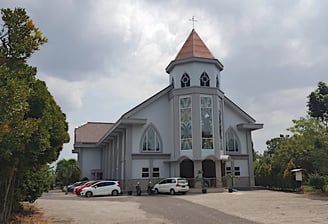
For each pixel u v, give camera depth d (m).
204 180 33.56
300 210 16.50
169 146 36.25
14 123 7.93
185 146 34.50
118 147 39.22
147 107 36.44
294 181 31.12
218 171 34.28
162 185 30.95
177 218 14.41
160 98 37.06
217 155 34.19
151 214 15.99
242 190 34.03
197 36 38.69
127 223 13.38
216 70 37.28
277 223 12.57
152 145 35.91
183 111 35.12
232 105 38.78
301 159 33.59
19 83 8.14
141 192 33.66
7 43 8.71
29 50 8.86
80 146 51.62
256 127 38.28
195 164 34.06
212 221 13.35
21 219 14.68
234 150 38.31
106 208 19.22
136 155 35.19
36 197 17.27
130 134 35.34
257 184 38.78
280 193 28.83
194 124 34.22
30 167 13.20
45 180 17.84
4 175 10.45
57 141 14.23
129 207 19.56
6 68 8.03
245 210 16.80
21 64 9.15
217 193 29.52
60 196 32.41
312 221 12.94
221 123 36.12
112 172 42.69
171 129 36.34
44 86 12.66
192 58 35.75
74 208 19.42
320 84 45.25
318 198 23.25
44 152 13.52
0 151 8.08
